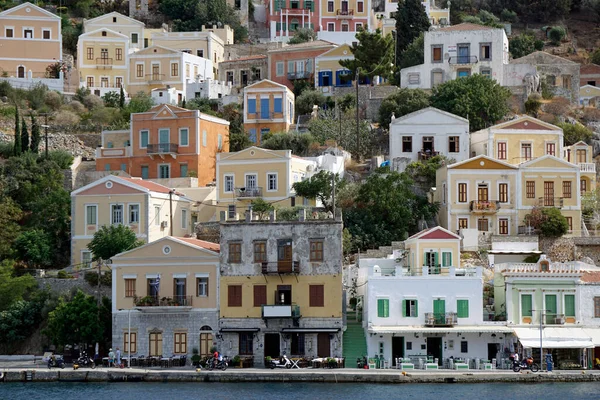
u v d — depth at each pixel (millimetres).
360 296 188875
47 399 151750
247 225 178125
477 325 174375
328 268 175875
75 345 180375
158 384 163375
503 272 176625
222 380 164750
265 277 176875
